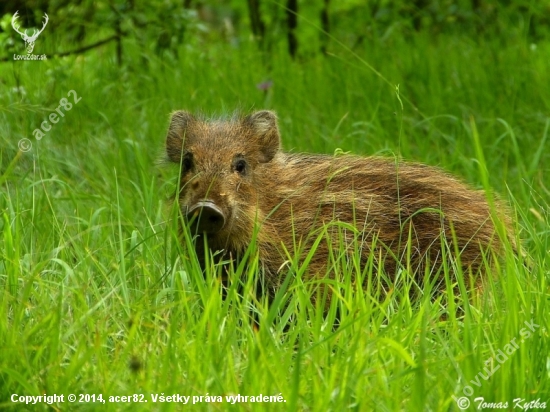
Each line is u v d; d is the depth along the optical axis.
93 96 16.30
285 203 11.11
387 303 8.92
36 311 8.57
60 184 12.60
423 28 20.42
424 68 17.38
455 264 10.22
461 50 18.77
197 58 18.23
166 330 8.56
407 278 10.30
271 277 10.77
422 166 12.01
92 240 11.13
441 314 9.61
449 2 20.42
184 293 8.75
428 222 11.13
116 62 17.91
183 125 11.58
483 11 20.03
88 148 14.44
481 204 11.47
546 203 12.29
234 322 8.41
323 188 11.35
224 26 21.64
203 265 10.76
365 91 16.62
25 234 10.77
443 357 8.16
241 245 10.70
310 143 15.18
